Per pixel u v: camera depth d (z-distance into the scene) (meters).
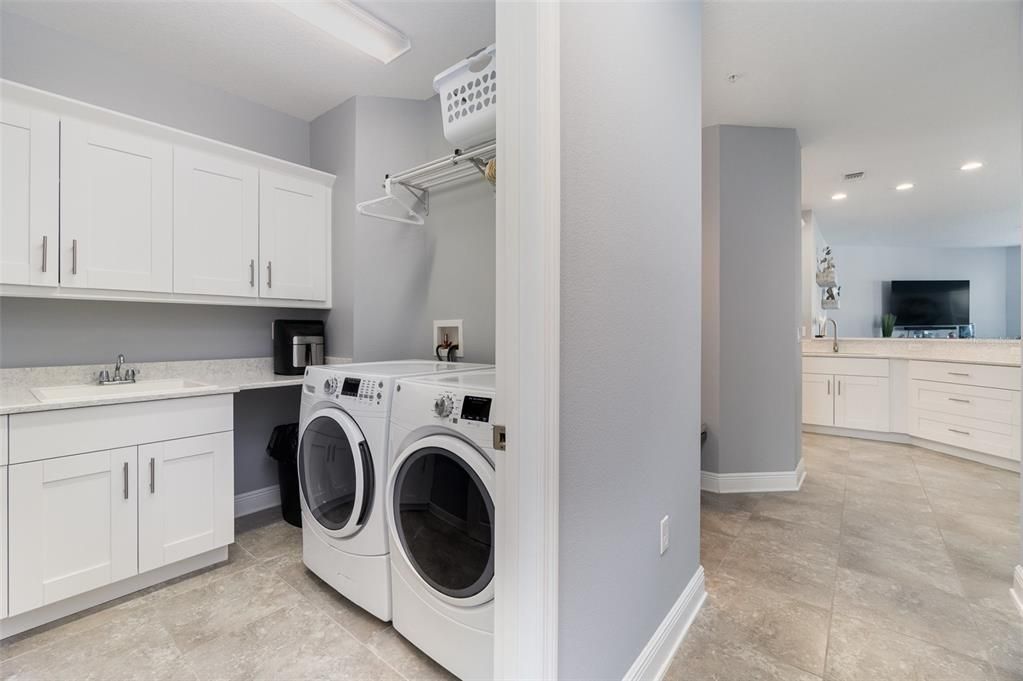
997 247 7.54
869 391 4.54
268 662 1.49
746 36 2.14
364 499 1.64
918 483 3.26
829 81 2.53
